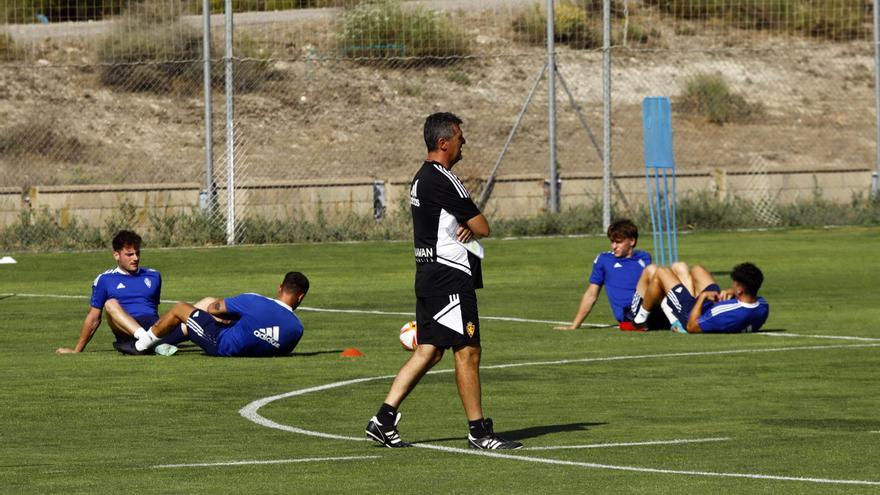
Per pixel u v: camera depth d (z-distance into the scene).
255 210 75.50
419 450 23.25
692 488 19.95
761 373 33.00
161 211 74.56
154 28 108.19
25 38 113.81
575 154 111.62
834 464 21.80
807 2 127.31
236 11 110.88
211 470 21.42
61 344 39.44
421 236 23.05
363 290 54.38
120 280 37.03
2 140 103.94
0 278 59.34
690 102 122.44
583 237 76.69
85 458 22.53
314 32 112.25
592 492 19.70
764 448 23.28
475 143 110.31
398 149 108.62
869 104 126.94
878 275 58.59
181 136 107.12
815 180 87.19
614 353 36.81
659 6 125.06
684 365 34.41
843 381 31.69
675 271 41.97
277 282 57.19
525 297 52.03
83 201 73.56
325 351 37.44
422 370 23.33
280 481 20.55
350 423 26.19
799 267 61.84
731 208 83.12
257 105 109.12
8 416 26.97
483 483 20.39
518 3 119.31
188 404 28.44
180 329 36.38
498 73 117.00
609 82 77.81
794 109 124.94
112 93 110.12
